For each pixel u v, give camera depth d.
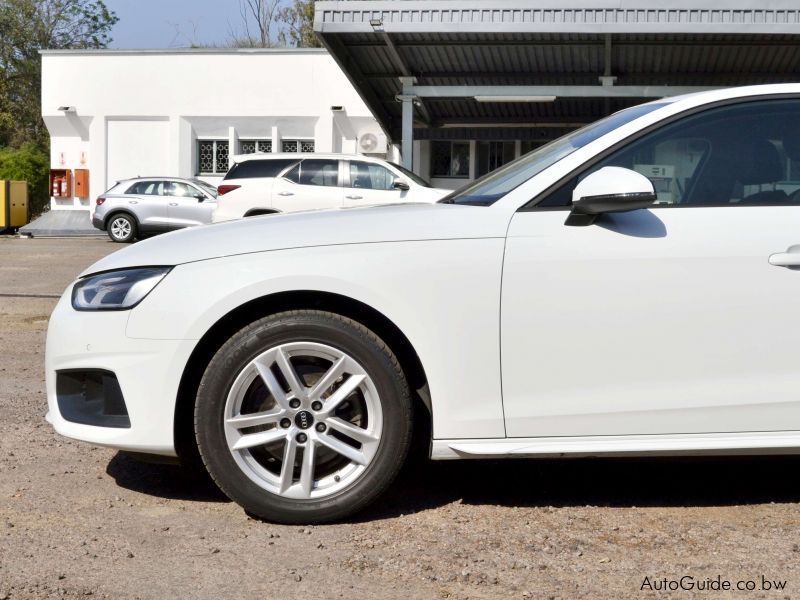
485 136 23.89
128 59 26.89
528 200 3.54
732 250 3.44
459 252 3.44
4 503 3.68
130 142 27.20
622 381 3.44
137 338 3.42
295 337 3.39
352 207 3.86
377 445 3.42
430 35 17.12
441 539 3.32
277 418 3.42
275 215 3.86
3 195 26.55
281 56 26.20
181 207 22.14
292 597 2.83
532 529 3.43
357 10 15.46
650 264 3.42
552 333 3.42
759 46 17.59
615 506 3.70
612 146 3.59
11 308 10.16
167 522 3.48
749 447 3.47
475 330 3.42
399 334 3.53
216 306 3.39
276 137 26.47
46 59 27.20
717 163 3.59
